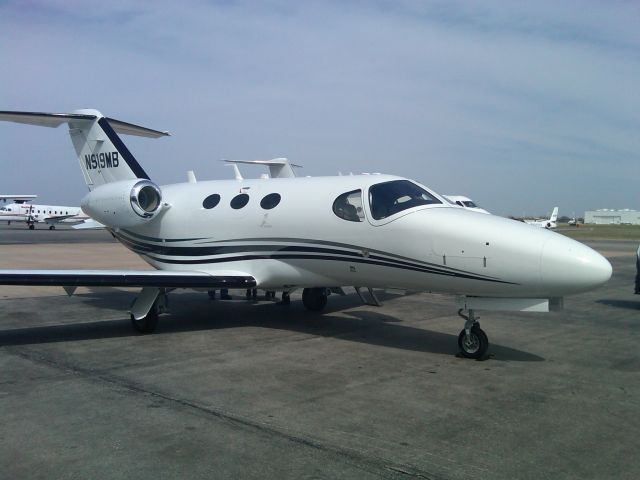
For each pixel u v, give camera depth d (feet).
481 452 14.39
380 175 29.71
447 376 21.79
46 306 40.57
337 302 42.80
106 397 18.78
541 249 22.89
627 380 21.43
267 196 32.63
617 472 13.29
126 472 13.12
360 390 19.80
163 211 37.27
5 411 17.31
